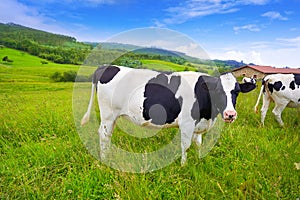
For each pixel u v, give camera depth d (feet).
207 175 11.27
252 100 25.49
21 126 17.24
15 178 10.94
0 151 14.43
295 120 20.86
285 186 10.73
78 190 10.54
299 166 11.09
